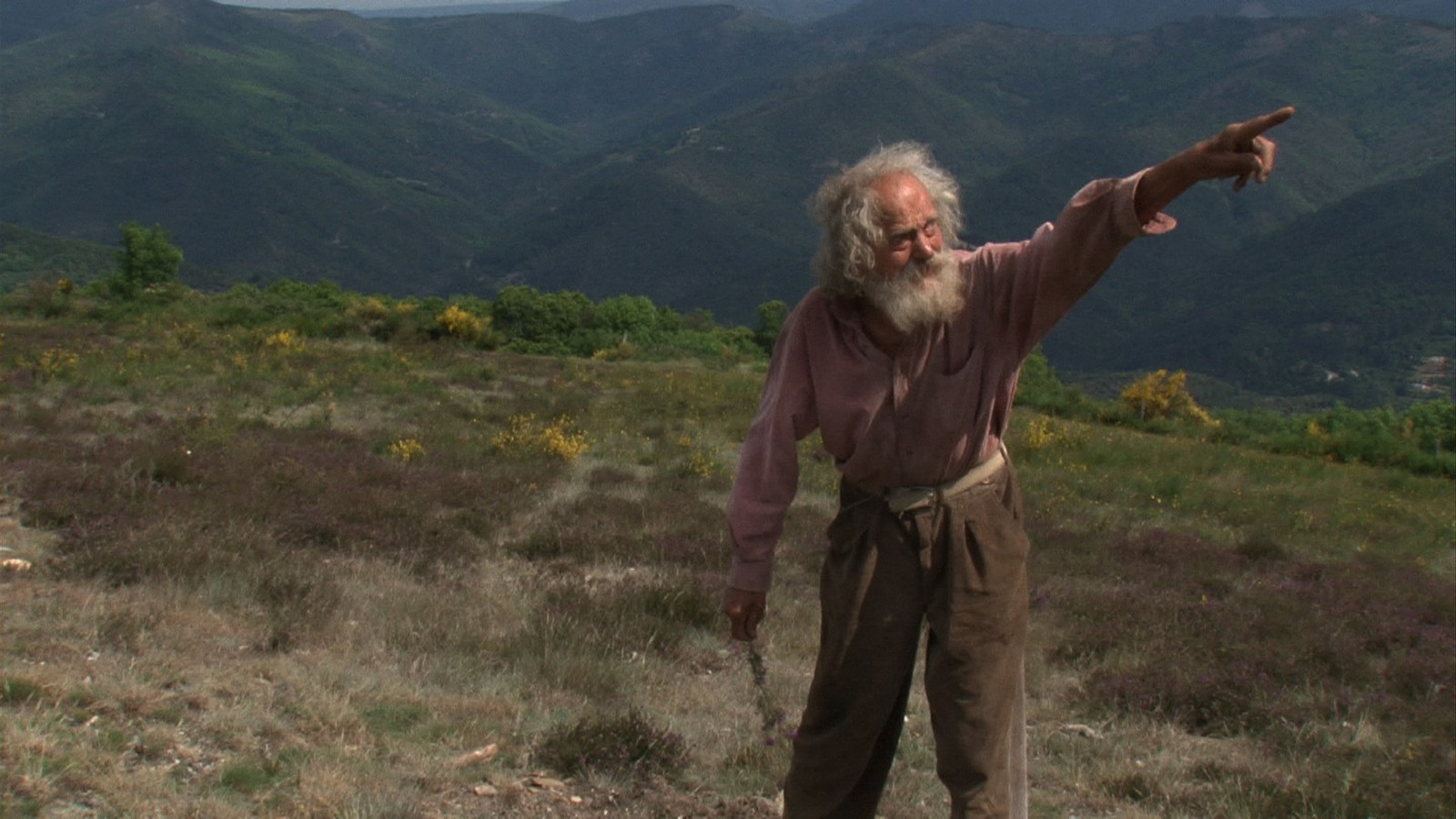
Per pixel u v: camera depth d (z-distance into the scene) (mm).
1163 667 7855
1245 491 20719
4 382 19625
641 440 20219
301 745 4973
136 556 7852
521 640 7273
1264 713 7199
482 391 26172
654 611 8508
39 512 9258
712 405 25359
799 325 2789
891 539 2777
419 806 4559
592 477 15781
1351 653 8812
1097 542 13672
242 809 4234
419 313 40344
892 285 2605
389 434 17984
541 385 28234
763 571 2848
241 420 17844
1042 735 6770
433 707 5836
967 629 2734
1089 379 188750
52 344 25875
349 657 6559
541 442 17500
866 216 2572
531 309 46312
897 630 2787
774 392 2838
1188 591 11328
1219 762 6301
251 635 6715
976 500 2771
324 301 46062
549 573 9820
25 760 4250
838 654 2830
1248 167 2314
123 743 4672
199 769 4602
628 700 6457
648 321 49219
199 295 43594
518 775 5086
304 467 13016
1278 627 9477
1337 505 20109
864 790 2992
